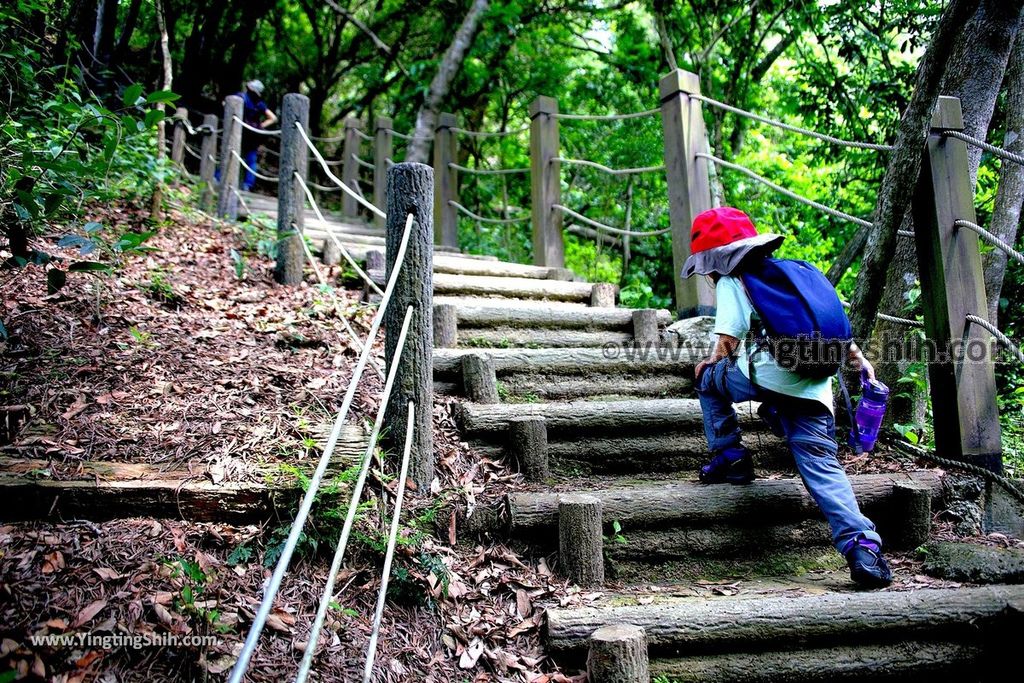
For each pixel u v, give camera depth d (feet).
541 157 19.11
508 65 29.66
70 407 8.87
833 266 19.60
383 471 8.93
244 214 19.70
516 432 10.18
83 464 7.82
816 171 28.09
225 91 35.88
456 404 10.96
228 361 10.98
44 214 8.91
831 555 9.77
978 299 10.76
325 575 7.64
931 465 10.88
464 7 30.78
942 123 10.69
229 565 7.30
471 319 13.67
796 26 23.52
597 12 28.91
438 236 23.99
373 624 6.68
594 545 8.70
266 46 39.01
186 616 6.43
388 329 9.35
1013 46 13.16
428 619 7.71
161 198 17.43
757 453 11.23
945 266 10.64
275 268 15.46
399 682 6.88
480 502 9.15
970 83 12.01
